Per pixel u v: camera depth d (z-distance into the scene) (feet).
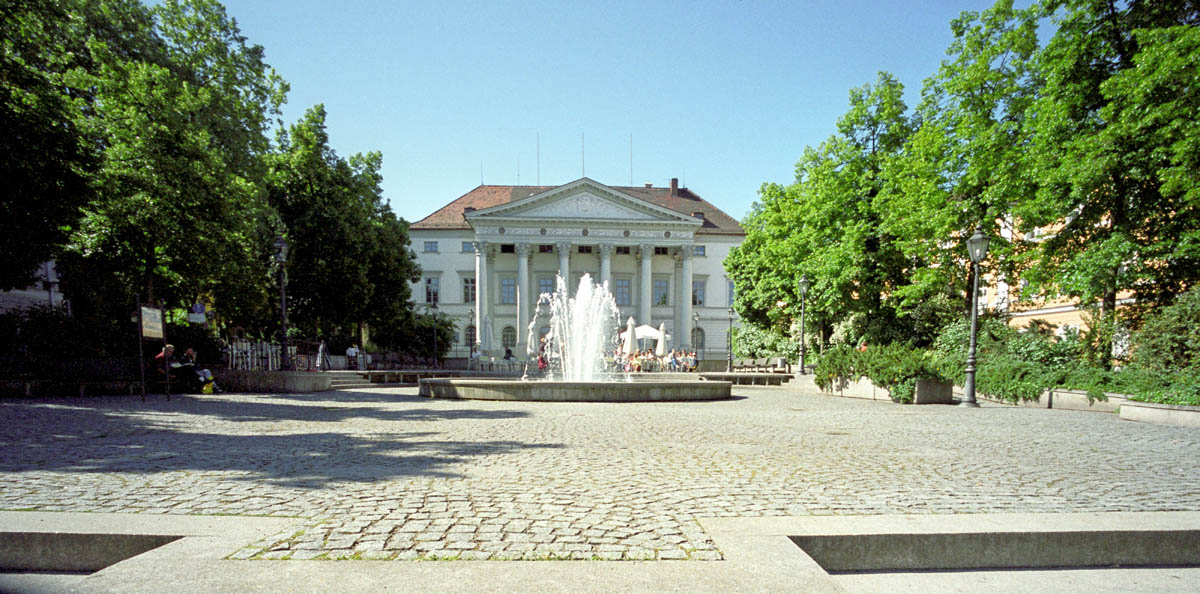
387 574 10.47
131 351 61.11
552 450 24.50
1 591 11.19
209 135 66.44
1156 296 52.29
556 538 12.48
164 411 40.91
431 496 16.11
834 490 17.29
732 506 15.21
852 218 84.53
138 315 48.11
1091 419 39.78
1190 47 43.75
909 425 35.35
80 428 30.66
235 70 79.25
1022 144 61.93
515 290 196.34
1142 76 46.01
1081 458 23.90
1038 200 54.60
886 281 85.97
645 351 146.82
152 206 60.29
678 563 11.02
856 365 60.13
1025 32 62.44
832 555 12.75
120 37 68.18
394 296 128.47
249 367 77.77
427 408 45.29
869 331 86.53
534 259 196.95
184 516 13.80
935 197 67.51
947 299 81.10
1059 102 54.08
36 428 30.42
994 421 37.99
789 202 98.78
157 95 62.59
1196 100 44.16
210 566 10.71
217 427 32.24
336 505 15.06
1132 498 16.90
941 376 52.80
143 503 15.16
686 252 189.26
